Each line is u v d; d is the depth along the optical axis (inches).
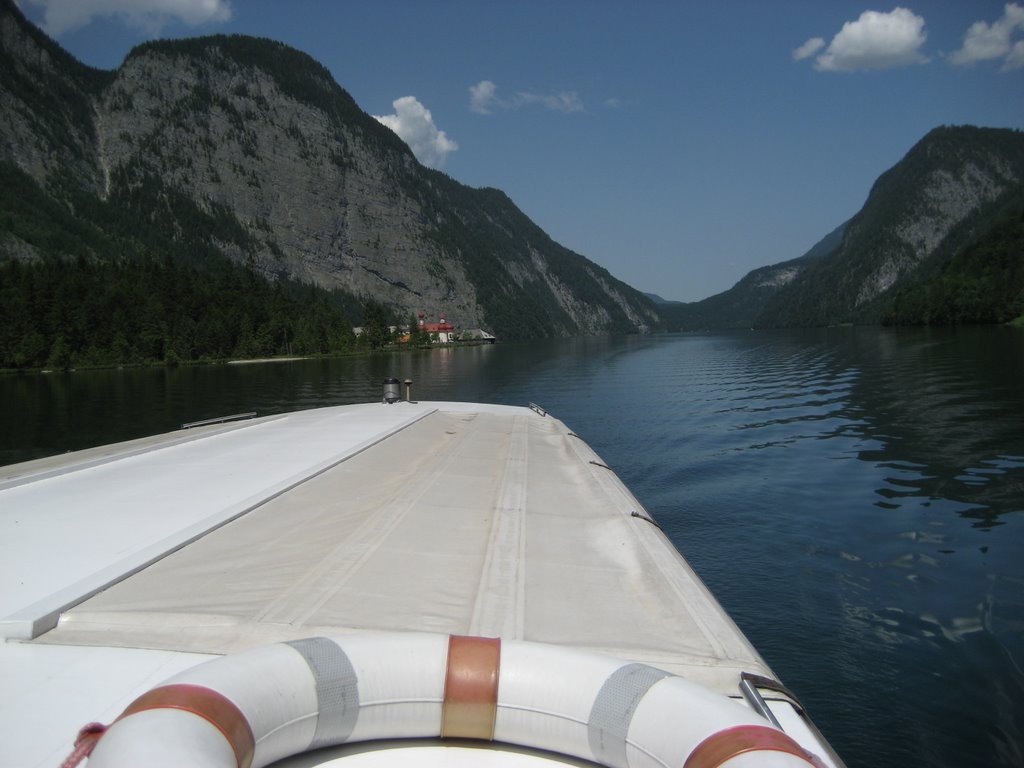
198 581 175.3
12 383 2122.3
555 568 197.2
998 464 507.2
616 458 623.2
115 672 132.0
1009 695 216.4
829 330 5413.4
